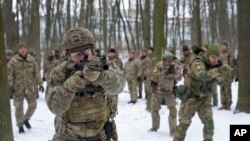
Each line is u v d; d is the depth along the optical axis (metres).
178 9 36.16
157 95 8.81
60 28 28.47
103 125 3.34
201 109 6.90
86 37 3.14
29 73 9.01
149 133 8.92
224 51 11.80
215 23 30.06
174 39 37.06
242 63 10.72
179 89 6.93
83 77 2.98
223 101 11.66
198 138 8.30
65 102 3.06
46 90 3.23
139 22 35.03
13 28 21.70
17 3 26.56
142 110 12.20
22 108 8.90
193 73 6.72
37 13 20.25
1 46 5.76
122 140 8.34
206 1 30.61
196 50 6.71
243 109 10.71
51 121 10.33
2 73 5.82
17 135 8.69
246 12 10.62
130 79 14.08
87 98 3.22
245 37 10.66
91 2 24.73
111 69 3.16
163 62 8.56
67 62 3.22
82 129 3.26
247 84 10.66
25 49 8.96
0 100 5.82
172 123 8.59
